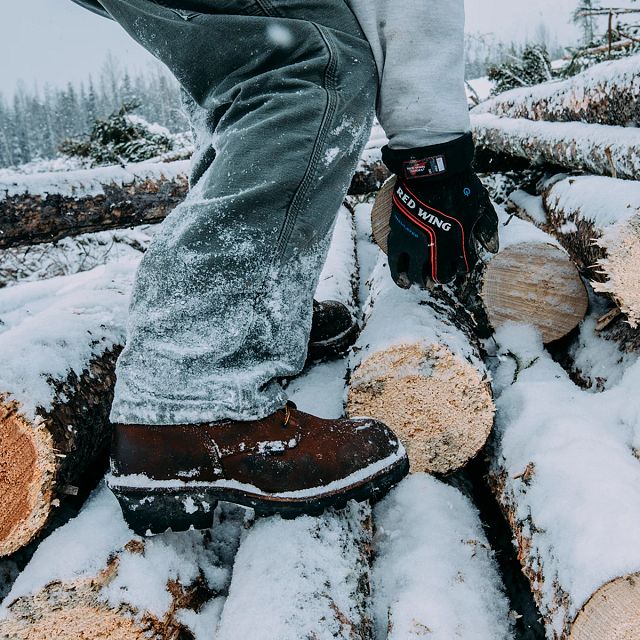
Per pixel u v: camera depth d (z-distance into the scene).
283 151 1.05
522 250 1.74
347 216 3.33
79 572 1.05
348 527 1.24
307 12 1.12
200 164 1.26
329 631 0.98
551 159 2.62
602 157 2.05
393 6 1.14
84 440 1.32
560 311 1.76
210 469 1.09
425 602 1.14
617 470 1.14
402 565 1.27
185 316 1.04
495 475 1.46
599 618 0.92
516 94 3.47
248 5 1.10
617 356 1.59
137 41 1.18
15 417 1.15
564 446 1.25
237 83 1.11
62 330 1.47
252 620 0.98
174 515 1.10
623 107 2.05
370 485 1.15
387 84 1.20
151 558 1.15
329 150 1.09
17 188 2.34
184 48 1.11
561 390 1.53
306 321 1.17
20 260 3.99
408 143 1.26
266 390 1.12
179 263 1.04
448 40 1.20
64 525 1.23
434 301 1.65
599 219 1.75
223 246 1.04
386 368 1.43
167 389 1.05
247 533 1.23
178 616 1.14
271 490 1.10
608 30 4.13
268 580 1.04
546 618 1.04
